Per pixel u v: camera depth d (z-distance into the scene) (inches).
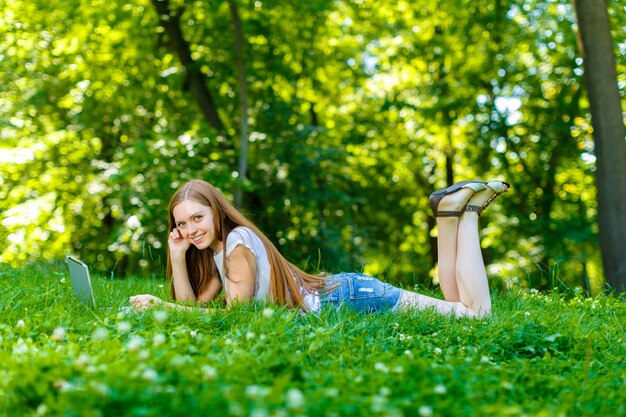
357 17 584.1
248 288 154.6
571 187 631.2
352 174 668.1
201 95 512.4
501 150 620.7
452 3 527.8
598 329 165.6
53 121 556.7
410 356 108.3
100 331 111.7
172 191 438.0
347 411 76.4
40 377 85.5
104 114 546.0
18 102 525.7
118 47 488.4
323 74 621.9
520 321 155.9
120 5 452.4
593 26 315.9
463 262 163.2
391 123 665.0
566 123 566.9
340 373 99.2
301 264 556.4
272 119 548.4
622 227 308.5
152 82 514.6
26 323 125.4
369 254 612.7
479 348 131.1
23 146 505.4
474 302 162.6
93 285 210.5
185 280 172.2
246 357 102.2
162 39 500.7
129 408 74.9
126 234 455.8
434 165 702.5
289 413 74.1
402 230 751.7
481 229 621.3
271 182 559.5
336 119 661.9
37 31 487.8
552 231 560.7
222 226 161.9
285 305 146.3
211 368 88.5
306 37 557.3
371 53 627.2
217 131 501.7
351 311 153.3
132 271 551.2
